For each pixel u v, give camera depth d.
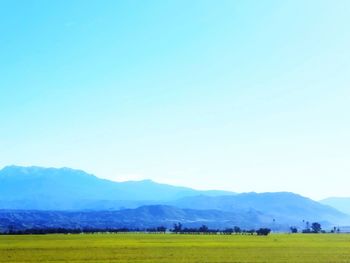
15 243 148.50
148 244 142.12
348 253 103.56
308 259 87.81
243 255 97.31
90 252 105.81
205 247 126.38
